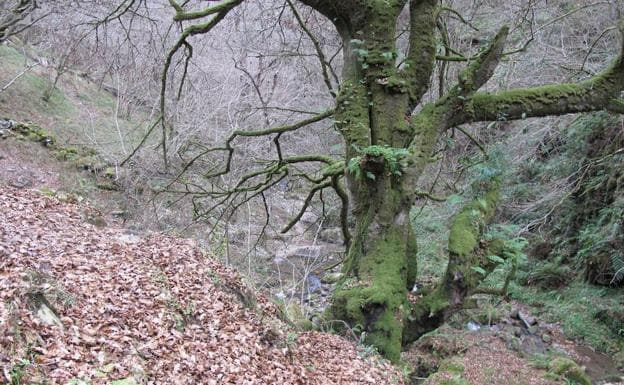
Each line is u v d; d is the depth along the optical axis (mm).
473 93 7426
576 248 14039
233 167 13188
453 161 13742
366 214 7391
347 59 7680
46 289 4523
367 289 6895
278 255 14297
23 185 13172
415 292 7832
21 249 5516
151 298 5332
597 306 12094
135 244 6902
